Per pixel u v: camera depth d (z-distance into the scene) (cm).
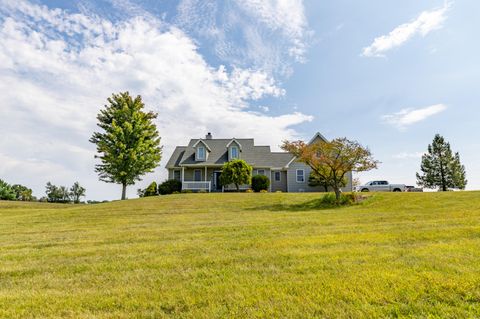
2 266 529
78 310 329
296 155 1897
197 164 3073
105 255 597
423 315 285
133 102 3022
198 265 496
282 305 318
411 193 1852
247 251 580
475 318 274
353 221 990
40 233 947
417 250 530
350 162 1750
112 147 2809
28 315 320
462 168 4044
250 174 2836
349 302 321
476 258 462
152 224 1078
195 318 298
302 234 762
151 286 399
